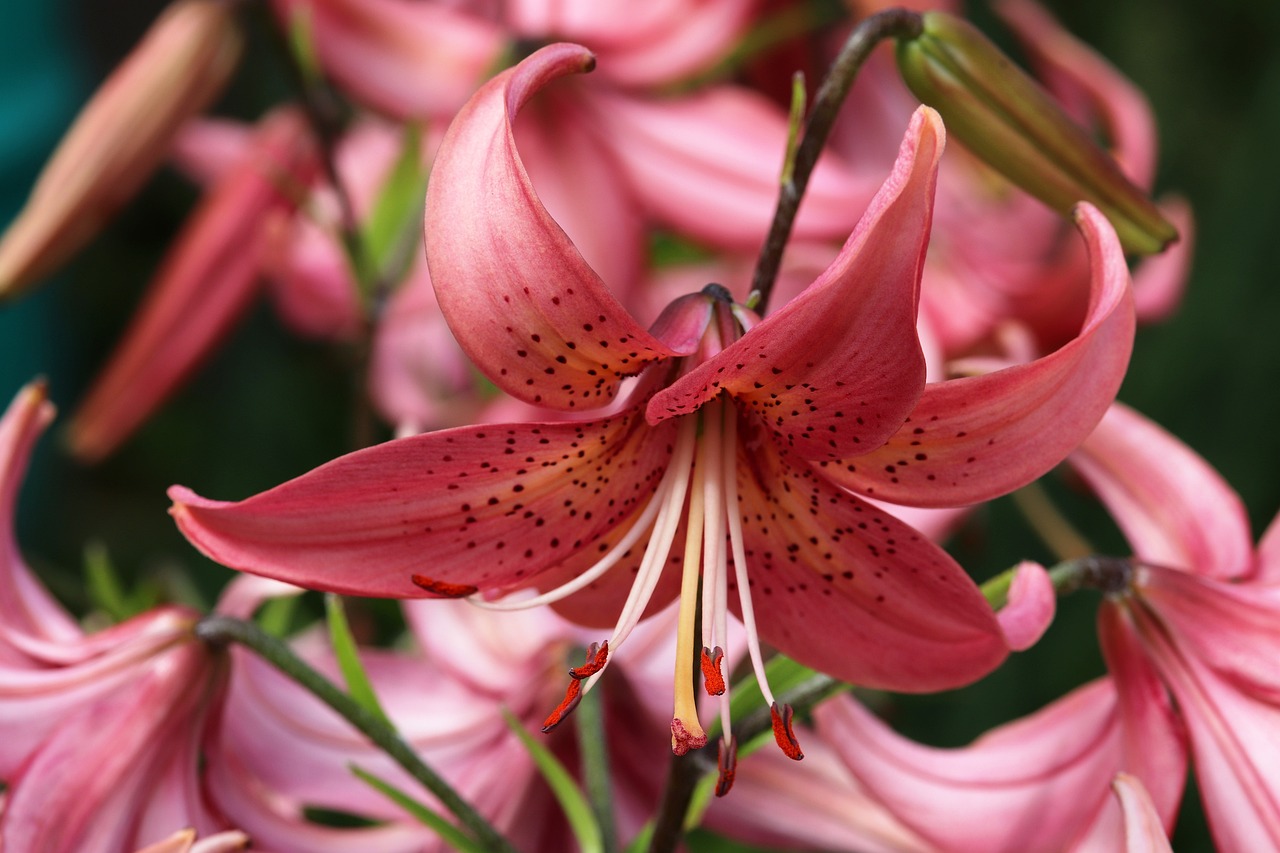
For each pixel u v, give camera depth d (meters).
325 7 0.55
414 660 0.48
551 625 0.47
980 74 0.41
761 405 0.37
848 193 0.53
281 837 0.44
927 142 0.34
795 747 0.38
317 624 0.58
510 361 0.36
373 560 0.37
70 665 0.42
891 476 0.37
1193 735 0.40
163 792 0.42
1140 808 0.38
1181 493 0.42
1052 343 0.59
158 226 1.33
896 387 0.36
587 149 0.55
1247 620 0.40
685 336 0.37
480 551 0.38
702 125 0.55
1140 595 0.41
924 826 0.42
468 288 0.36
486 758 0.47
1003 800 0.42
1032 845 0.42
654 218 0.55
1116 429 0.43
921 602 0.38
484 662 0.47
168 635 0.42
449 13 0.56
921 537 0.37
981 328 0.58
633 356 0.37
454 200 0.36
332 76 0.55
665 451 0.39
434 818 0.41
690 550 0.38
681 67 0.55
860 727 0.43
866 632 0.39
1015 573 0.39
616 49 0.55
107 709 0.41
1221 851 0.40
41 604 0.45
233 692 0.45
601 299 0.36
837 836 0.46
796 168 0.39
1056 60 0.56
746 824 0.46
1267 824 0.39
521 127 0.55
